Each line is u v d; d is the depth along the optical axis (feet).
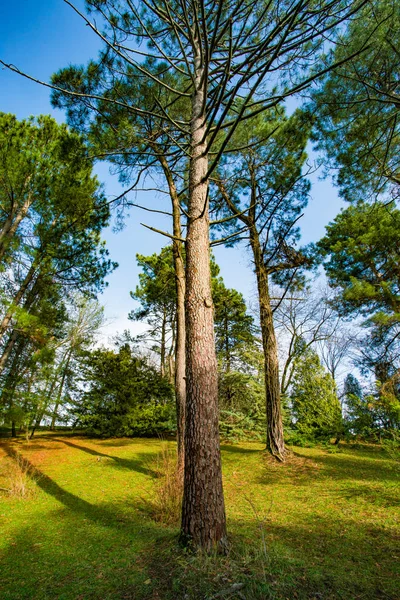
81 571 9.74
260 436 38.04
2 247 25.82
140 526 13.64
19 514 15.57
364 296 34.99
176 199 25.70
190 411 11.51
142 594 8.08
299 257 31.63
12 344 29.32
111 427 45.39
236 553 9.76
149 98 20.88
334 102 19.26
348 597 7.99
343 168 23.30
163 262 48.39
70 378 48.21
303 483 20.81
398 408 16.96
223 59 17.75
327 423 32.19
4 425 24.06
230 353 51.78
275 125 27.04
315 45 15.56
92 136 22.50
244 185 31.14
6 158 27.35
